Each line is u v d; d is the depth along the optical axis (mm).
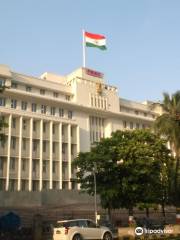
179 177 41531
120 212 48719
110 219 40312
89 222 25969
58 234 24828
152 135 40500
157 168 39094
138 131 40531
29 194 52656
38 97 67250
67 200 56625
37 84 70125
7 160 60375
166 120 41125
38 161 64625
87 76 77250
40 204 53406
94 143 41031
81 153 40125
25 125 64625
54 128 68750
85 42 73375
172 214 52906
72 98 74750
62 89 74000
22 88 68000
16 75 67438
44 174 64938
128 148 37688
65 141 69125
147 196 37656
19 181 61031
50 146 66500
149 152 38125
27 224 36469
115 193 36469
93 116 77125
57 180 66125
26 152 63438
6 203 49969
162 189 40594
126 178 37000
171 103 42625
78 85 74875
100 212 48188
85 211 47250
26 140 64062
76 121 71500
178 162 40688
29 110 66812
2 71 64562
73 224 25219
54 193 55656
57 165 67000
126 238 29141
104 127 78875
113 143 39031
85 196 58312
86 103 74938
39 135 65625
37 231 29484
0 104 63719
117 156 37969
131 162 37125
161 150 39750
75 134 71250
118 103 80812
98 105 76625
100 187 37500
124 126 81375
